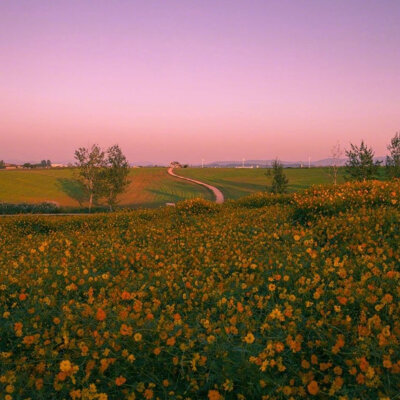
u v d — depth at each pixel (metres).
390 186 14.62
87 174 63.75
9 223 19.22
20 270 8.35
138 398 3.68
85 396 3.42
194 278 7.13
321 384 3.55
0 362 4.20
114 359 3.87
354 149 39.72
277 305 5.04
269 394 3.34
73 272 7.85
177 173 127.50
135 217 19.34
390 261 6.55
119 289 6.69
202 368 3.82
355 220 10.07
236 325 4.59
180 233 12.98
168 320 4.74
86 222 19.03
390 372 3.38
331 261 6.54
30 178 102.75
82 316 5.08
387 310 4.52
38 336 4.53
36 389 3.75
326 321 4.30
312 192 17.58
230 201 23.19
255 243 9.91
